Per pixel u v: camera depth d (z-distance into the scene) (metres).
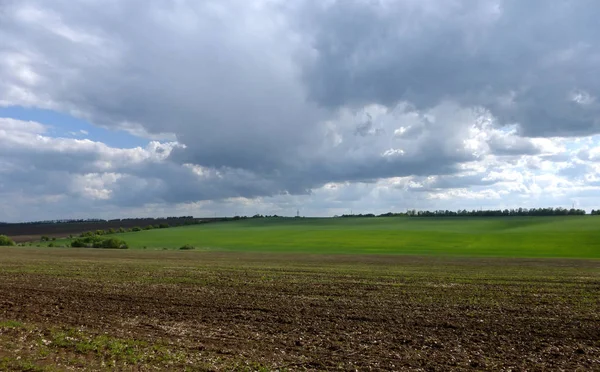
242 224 167.75
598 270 39.97
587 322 18.80
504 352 14.62
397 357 13.91
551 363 13.59
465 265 45.44
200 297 24.28
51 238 118.62
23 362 12.22
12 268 38.47
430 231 117.75
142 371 12.01
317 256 60.28
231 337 16.08
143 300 23.22
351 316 19.73
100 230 135.50
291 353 14.23
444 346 15.23
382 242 93.31
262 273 36.44
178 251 73.50
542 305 22.47
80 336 15.40
